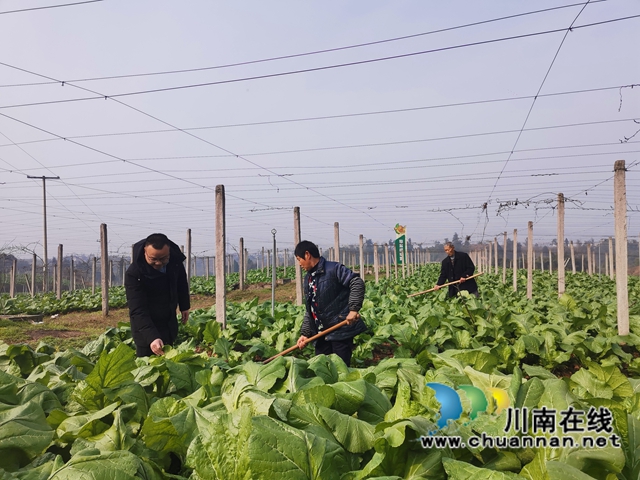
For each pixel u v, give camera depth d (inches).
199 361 142.6
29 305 896.9
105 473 62.1
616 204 341.7
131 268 211.2
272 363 120.8
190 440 79.4
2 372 96.7
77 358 140.8
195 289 1194.6
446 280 549.6
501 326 342.0
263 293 1110.4
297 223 527.8
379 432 78.5
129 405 95.0
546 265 2568.9
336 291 216.7
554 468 62.8
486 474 64.3
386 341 316.8
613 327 355.6
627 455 76.2
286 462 62.7
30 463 76.7
